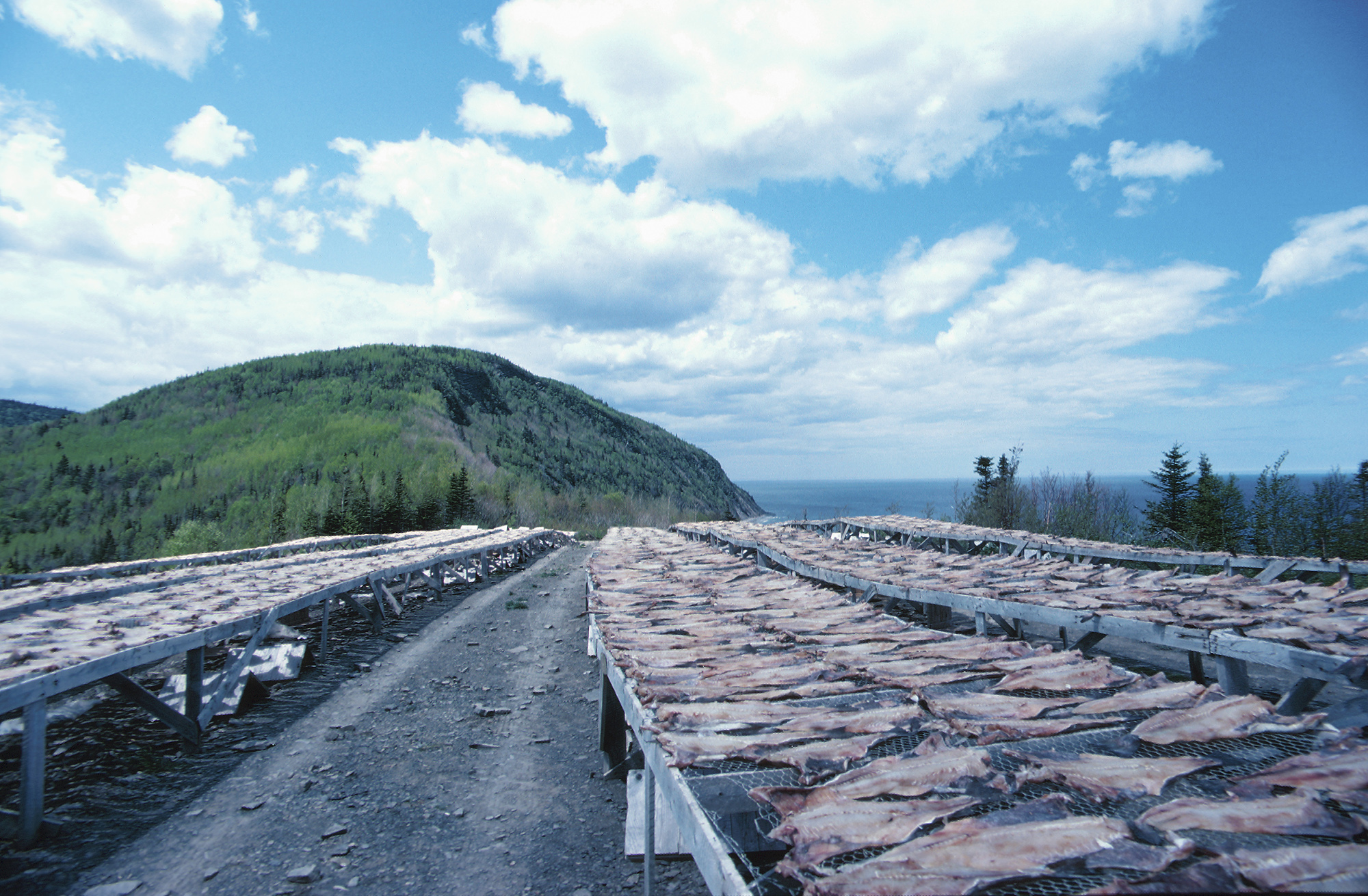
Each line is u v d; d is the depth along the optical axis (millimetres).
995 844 1655
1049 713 2701
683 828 2176
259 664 7992
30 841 4090
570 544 36281
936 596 6551
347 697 7320
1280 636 4004
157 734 6086
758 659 3857
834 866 1668
